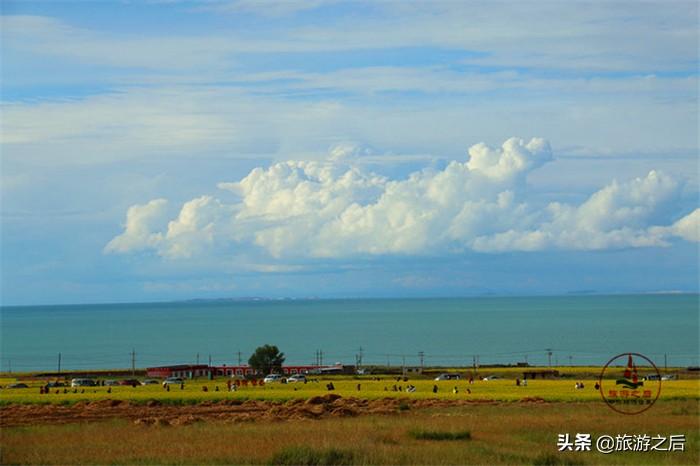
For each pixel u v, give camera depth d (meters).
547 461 34.88
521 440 42.03
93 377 144.00
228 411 65.50
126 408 69.25
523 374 126.56
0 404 76.38
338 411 59.50
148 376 143.38
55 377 141.12
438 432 42.97
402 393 84.75
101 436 44.72
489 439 42.34
